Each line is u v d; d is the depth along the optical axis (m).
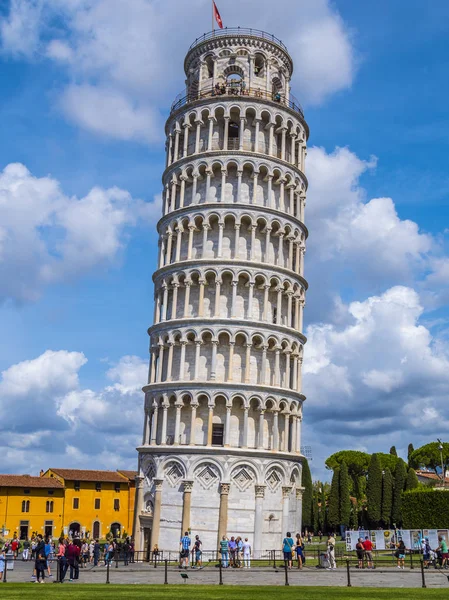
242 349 70.75
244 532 65.38
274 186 76.38
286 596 32.03
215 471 66.06
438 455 148.25
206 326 69.94
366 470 149.25
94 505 129.88
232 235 73.81
